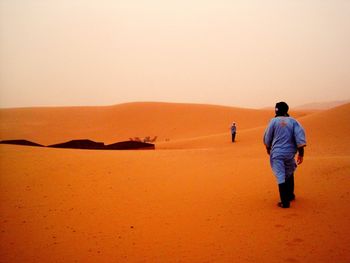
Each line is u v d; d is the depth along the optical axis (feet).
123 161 35.37
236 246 13.98
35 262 13.07
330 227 15.33
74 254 13.74
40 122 196.95
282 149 19.06
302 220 16.49
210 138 101.86
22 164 31.81
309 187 23.13
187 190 23.80
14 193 23.15
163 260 13.00
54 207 20.13
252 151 56.49
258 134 94.89
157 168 32.40
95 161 34.35
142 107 203.00
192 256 13.24
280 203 19.16
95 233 16.01
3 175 27.89
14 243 14.93
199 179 27.40
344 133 74.38
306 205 18.86
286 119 19.38
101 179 27.22
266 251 13.35
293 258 12.62
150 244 14.56
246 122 164.96
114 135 170.30
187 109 193.47
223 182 26.09
